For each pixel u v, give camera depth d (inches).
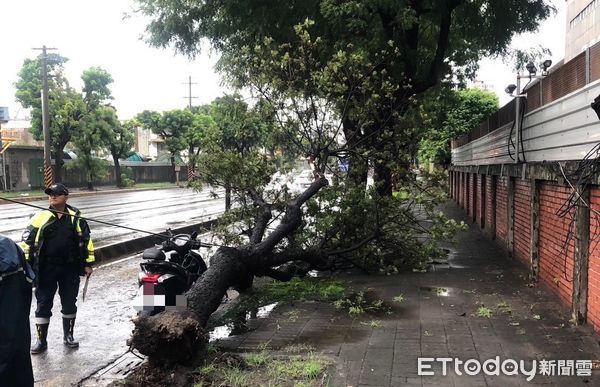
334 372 179.8
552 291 276.7
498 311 248.4
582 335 210.1
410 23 362.3
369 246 341.4
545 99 295.9
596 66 215.3
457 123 1007.0
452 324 230.5
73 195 1366.9
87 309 288.7
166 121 1900.8
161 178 2308.1
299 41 358.0
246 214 319.3
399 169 345.1
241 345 210.7
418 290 295.1
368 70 337.1
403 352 197.0
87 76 1446.9
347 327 231.0
